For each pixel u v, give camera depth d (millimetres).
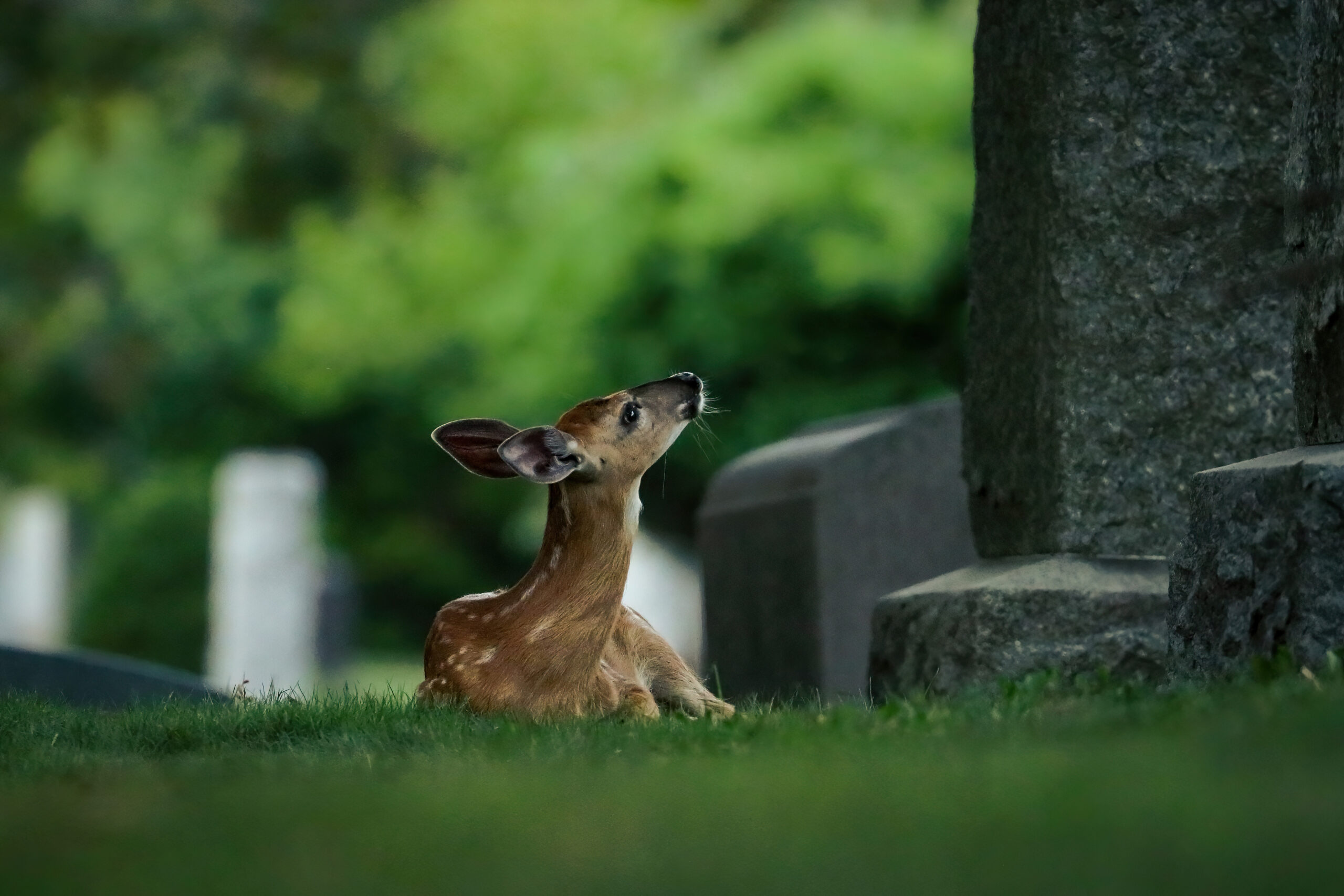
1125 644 10281
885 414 15609
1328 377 8094
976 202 11555
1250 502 8078
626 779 5480
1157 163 10602
